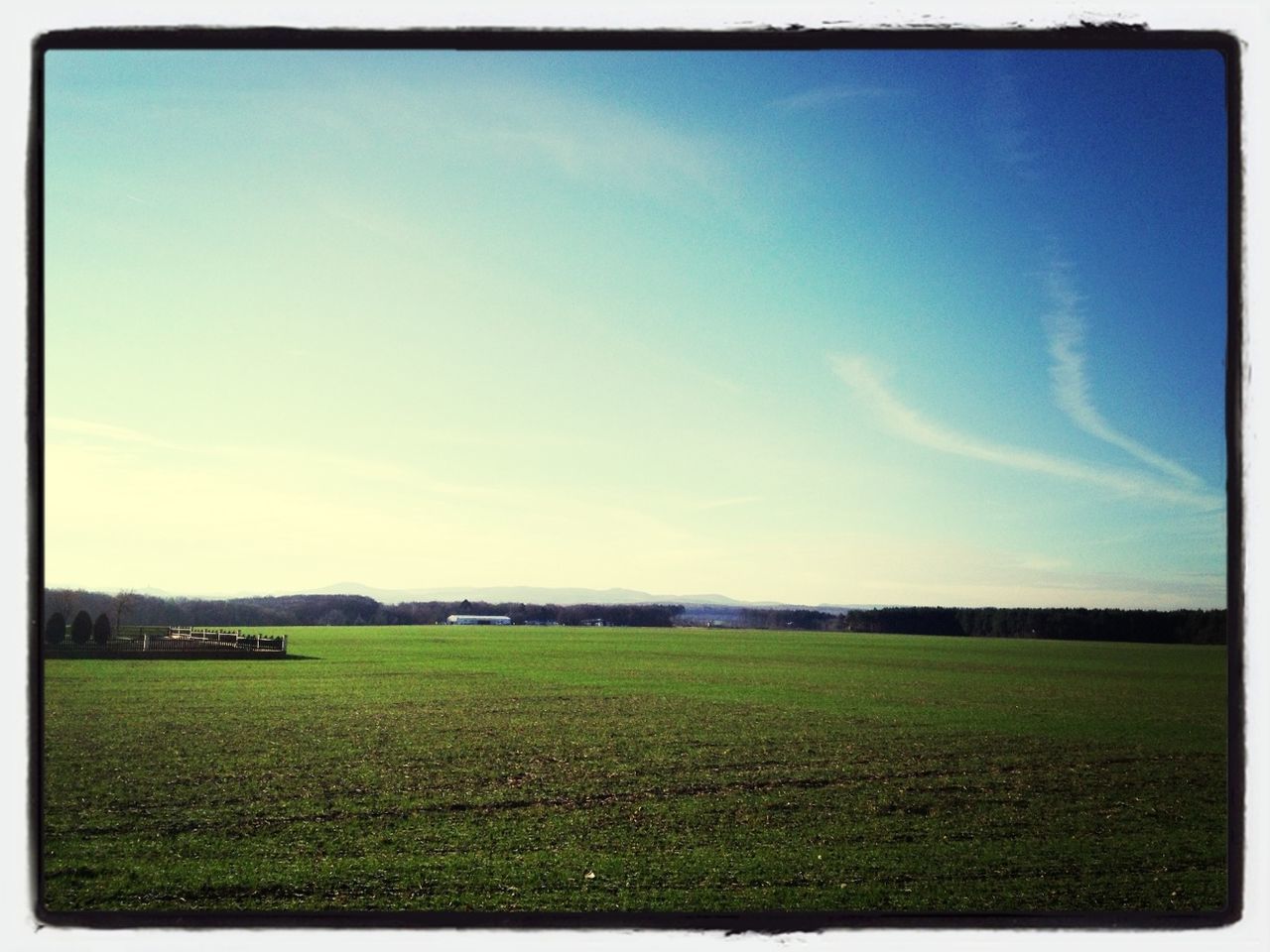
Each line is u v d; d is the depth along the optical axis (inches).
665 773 1152.8
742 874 775.7
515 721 1520.7
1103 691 2011.6
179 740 1295.5
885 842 866.8
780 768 1187.9
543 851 831.7
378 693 1769.2
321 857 810.2
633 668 2369.6
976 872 791.1
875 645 3257.9
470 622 4603.8
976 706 1761.8
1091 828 922.7
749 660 2613.2
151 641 2231.8
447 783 1081.4
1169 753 1338.6
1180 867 813.9
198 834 874.8
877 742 1373.0
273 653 2380.7
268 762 1174.3
